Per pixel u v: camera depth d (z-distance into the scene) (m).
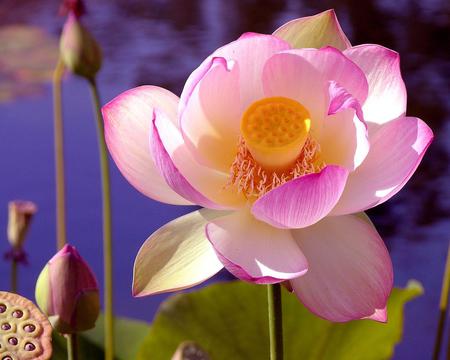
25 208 1.67
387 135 1.26
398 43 3.50
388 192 1.24
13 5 3.95
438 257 2.47
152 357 1.58
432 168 2.88
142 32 3.67
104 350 1.64
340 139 1.28
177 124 1.29
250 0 4.02
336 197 1.22
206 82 1.27
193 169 1.29
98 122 1.63
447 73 3.24
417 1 3.92
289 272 1.23
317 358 1.58
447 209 2.68
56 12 3.89
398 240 2.55
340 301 1.24
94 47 1.62
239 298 1.60
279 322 1.25
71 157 2.96
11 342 1.19
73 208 2.72
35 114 3.16
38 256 2.54
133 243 2.56
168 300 1.60
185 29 3.68
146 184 1.27
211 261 1.25
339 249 1.26
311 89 1.28
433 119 2.99
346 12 3.84
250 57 1.28
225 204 1.29
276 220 1.24
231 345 1.58
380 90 1.28
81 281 1.26
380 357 1.56
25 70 3.31
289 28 1.30
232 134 1.30
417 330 2.25
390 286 1.25
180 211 2.73
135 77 3.23
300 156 1.30
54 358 1.59
